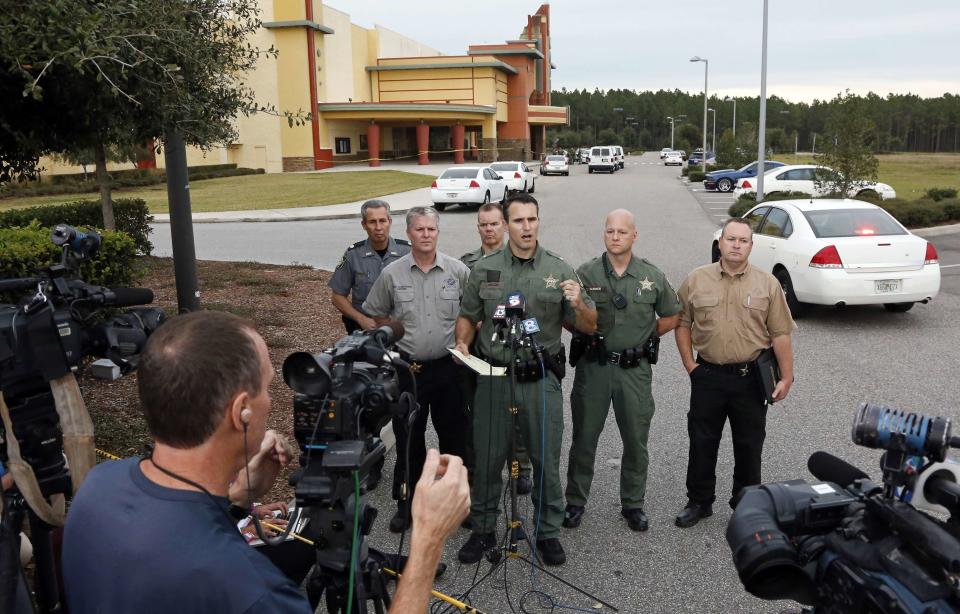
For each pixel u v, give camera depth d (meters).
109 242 7.54
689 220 22.45
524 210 3.96
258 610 1.42
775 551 1.81
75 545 1.53
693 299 4.37
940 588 1.61
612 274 4.26
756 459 4.41
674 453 5.51
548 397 3.95
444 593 3.72
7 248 6.36
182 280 7.03
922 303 9.98
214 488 1.58
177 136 6.11
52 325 2.22
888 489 1.78
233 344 1.55
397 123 50.25
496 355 3.99
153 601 1.42
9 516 1.97
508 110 57.94
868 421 1.76
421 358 4.45
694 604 3.62
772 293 4.26
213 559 1.44
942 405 6.39
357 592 1.91
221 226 21.09
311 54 43.69
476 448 4.04
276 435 1.99
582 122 150.75
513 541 3.91
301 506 1.87
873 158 18.78
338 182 35.66
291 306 9.66
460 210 25.22
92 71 4.03
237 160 44.53
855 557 1.76
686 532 4.36
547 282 4.02
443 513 1.62
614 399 4.34
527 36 66.25
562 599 3.68
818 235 9.37
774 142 100.75
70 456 2.31
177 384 1.49
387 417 2.01
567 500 4.50
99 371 2.39
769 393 4.22
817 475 2.27
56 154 6.21
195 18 5.04
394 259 5.38
